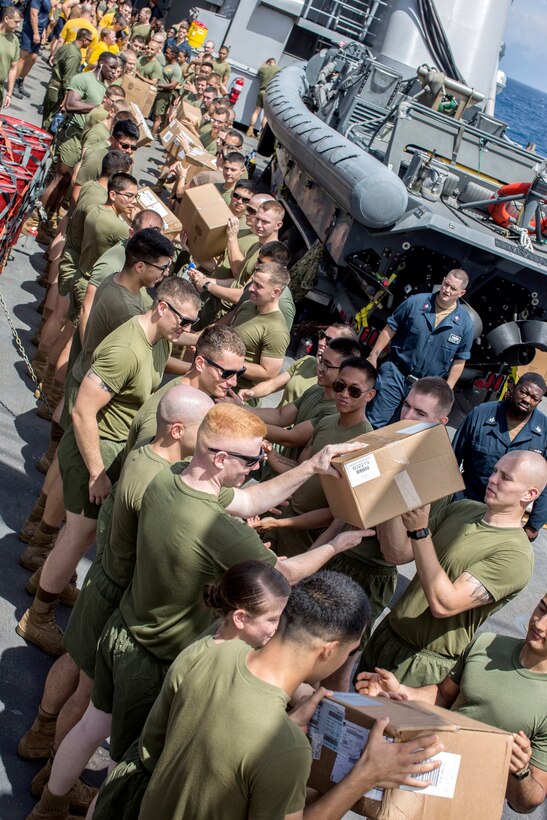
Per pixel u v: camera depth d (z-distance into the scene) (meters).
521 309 8.84
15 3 14.62
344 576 2.55
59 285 6.51
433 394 4.22
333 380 4.62
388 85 10.84
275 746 2.31
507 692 3.21
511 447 5.82
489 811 2.59
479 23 13.10
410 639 3.77
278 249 5.86
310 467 3.37
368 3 13.52
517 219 8.99
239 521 3.02
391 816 2.48
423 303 7.16
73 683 3.62
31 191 7.84
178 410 3.26
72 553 4.16
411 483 3.34
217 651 2.50
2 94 11.91
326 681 3.93
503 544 3.58
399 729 2.43
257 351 5.53
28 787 3.57
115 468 4.14
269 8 18.58
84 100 9.65
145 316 4.02
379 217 8.00
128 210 5.95
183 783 2.40
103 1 20.27
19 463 5.68
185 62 17.72
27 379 6.74
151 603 3.05
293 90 12.36
